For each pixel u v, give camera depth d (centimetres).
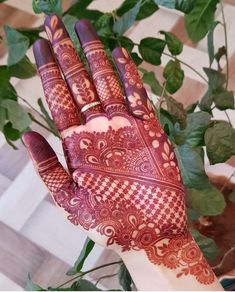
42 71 23
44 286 42
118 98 24
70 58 23
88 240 28
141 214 23
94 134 23
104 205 23
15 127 28
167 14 54
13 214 46
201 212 30
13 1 58
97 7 55
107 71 24
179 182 23
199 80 49
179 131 28
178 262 23
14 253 45
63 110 23
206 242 30
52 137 48
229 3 53
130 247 23
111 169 23
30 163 48
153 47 29
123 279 31
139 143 23
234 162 44
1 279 43
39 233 45
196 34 28
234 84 48
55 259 44
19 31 27
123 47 26
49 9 25
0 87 29
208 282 22
